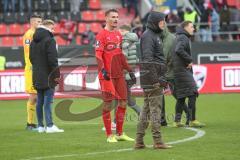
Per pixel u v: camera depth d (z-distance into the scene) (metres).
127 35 37.09
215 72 61.31
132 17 79.94
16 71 58.72
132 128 38.25
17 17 77.31
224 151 28.78
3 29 76.38
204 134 34.81
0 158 27.89
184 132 35.81
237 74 61.62
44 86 35.81
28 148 30.61
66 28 75.12
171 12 75.94
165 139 32.88
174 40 38.19
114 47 31.52
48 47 35.59
